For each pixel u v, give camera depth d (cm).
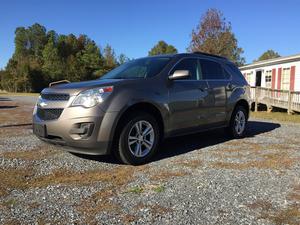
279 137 725
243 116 717
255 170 455
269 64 2128
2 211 312
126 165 475
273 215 308
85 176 420
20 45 8550
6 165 465
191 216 305
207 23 3444
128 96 465
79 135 442
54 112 464
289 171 452
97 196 352
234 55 3872
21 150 560
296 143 651
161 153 556
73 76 5291
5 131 780
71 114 443
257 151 573
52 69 5331
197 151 571
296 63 1788
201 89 586
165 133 523
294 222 294
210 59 646
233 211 317
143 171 446
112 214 308
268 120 1152
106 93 450
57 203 332
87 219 297
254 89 1892
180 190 372
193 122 571
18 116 1155
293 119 1220
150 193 362
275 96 1681
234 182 402
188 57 591
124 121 464
